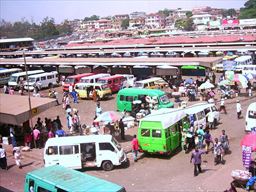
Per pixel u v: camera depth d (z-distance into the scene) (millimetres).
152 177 21781
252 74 47438
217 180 20031
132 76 52938
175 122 26062
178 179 21078
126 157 24531
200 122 29500
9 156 27531
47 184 16156
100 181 16062
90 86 46938
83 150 23281
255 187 17984
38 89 54500
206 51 67312
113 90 49406
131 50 75375
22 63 66562
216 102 37062
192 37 89688
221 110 36938
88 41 110312
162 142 24375
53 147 23188
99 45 93188
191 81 48000
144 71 56219
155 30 180875
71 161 23109
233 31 111375
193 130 27266
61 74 64750
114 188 15203
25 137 28922
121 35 180000
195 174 21234
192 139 26109
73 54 81375
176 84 48188
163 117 25406
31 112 29750
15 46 118812
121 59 58594
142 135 25094
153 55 72500
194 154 21188
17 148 25125
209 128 31109
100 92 46188
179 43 82750
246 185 18156
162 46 79438
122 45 86875
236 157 23891
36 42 171250
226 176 20484
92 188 15242
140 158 25375
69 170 17547
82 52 79812
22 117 29000
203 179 20609
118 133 30172
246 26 141750
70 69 63531
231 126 31859
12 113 28859
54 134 29484
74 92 45625
